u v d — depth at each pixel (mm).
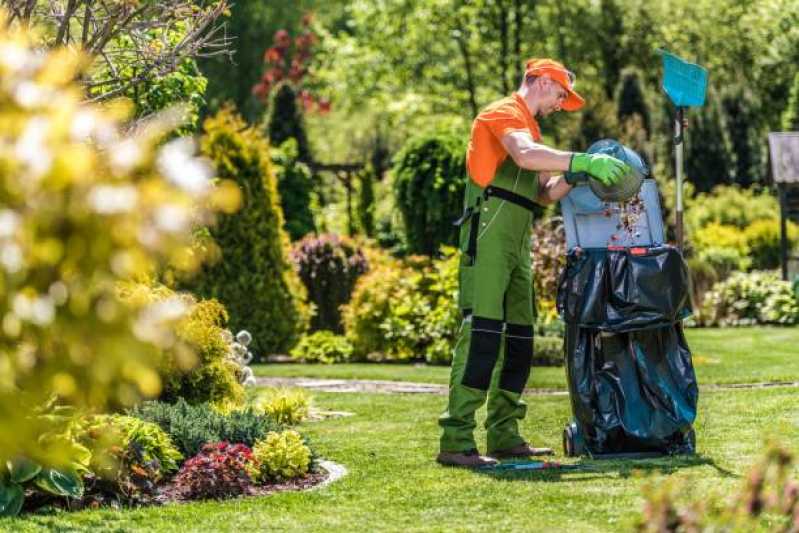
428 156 27156
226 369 10477
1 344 3215
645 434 8641
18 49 3367
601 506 6988
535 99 8953
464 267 8867
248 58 51938
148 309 3271
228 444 8219
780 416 10406
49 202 3115
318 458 8969
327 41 46938
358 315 20062
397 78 45188
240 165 19609
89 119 3277
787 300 25719
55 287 3162
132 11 8070
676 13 45969
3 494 7082
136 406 8750
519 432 10438
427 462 8859
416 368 18000
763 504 4566
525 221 8766
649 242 8953
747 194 39281
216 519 6977
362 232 32406
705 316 25703
